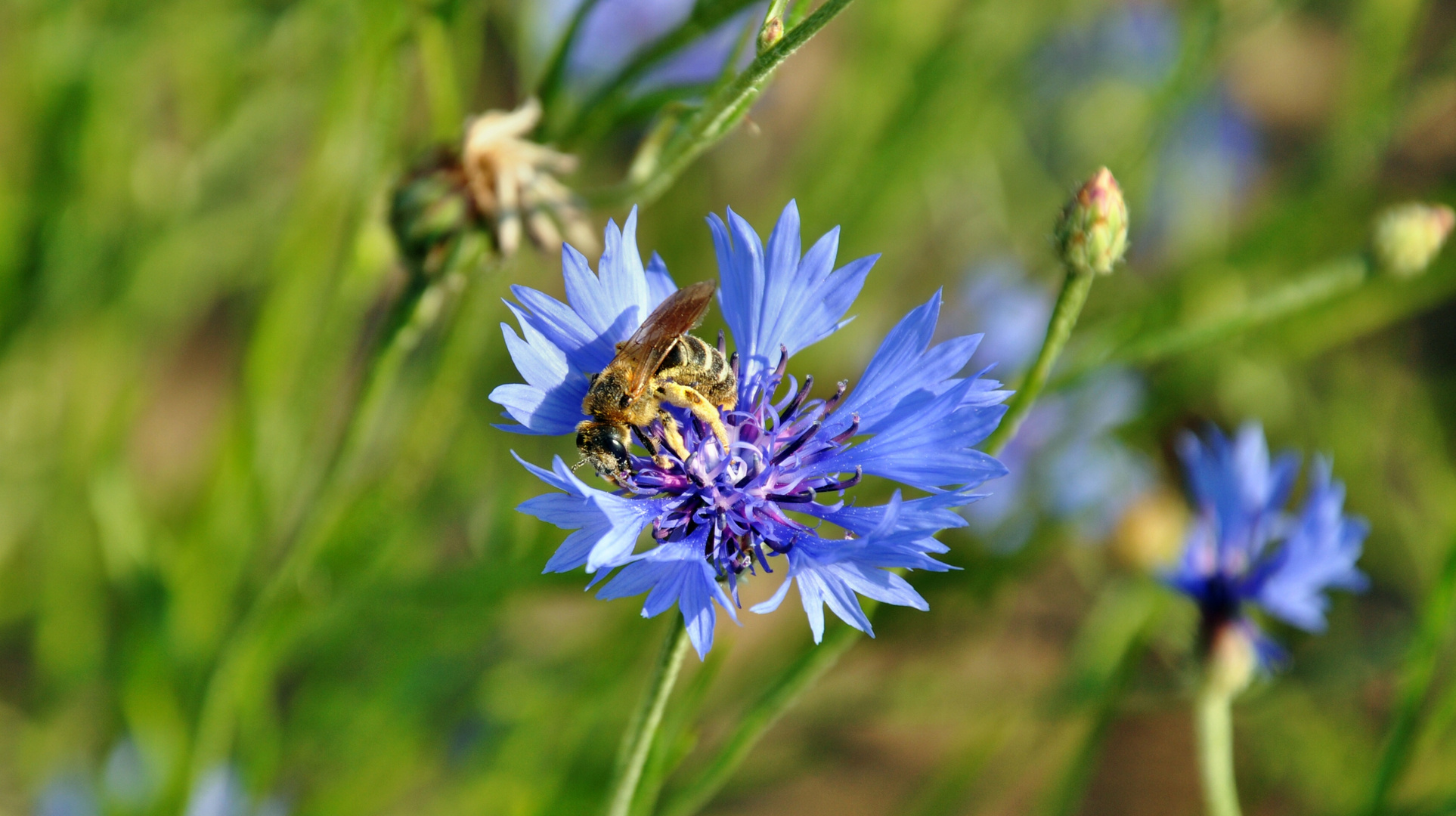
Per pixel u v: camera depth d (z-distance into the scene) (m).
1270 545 0.24
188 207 0.29
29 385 0.30
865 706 0.29
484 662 0.30
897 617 0.28
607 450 0.21
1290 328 0.30
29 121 0.29
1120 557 0.29
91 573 0.29
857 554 0.20
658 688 0.20
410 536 0.28
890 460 0.20
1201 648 0.24
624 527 0.20
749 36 0.21
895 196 0.30
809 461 0.21
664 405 0.21
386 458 0.27
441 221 0.23
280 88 0.29
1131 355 0.24
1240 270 0.30
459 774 0.30
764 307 0.21
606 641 0.28
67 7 0.28
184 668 0.27
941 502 0.20
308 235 0.26
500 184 0.23
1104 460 0.30
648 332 0.21
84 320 0.29
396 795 0.30
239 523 0.27
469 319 0.24
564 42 0.23
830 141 0.31
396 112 0.24
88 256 0.29
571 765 0.28
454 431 0.29
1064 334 0.21
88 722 0.30
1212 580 0.24
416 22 0.23
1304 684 0.30
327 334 0.25
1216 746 0.24
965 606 0.29
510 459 0.29
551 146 0.24
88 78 0.28
